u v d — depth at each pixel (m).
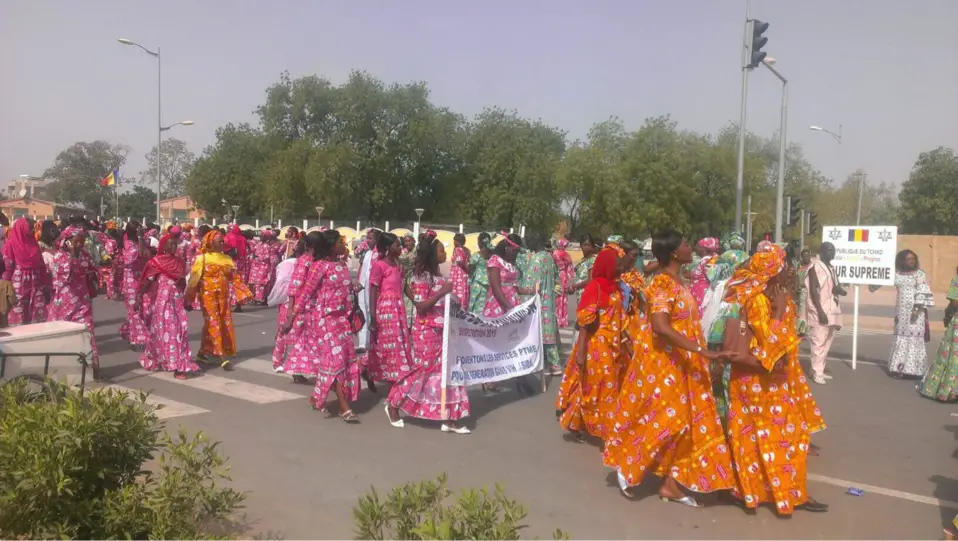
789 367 5.14
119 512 3.96
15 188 113.62
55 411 4.06
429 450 6.40
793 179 55.78
